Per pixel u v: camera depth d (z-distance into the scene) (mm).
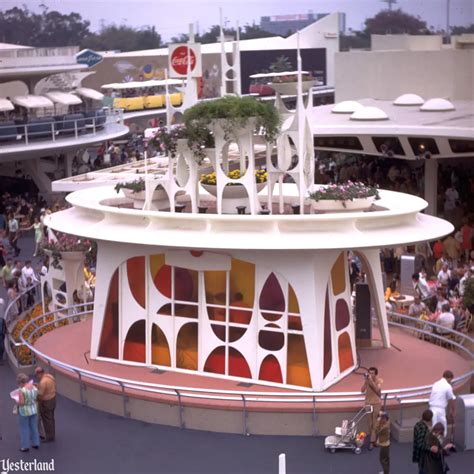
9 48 38719
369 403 14750
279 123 16875
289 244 15375
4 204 36406
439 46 44250
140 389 16219
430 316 20109
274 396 15719
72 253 20953
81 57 43656
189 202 19531
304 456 14422
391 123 30062
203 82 56125
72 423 16062
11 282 25312
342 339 16938
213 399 15414
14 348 19875
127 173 26656
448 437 14836
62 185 25875
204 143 17281
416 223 17078
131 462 14312
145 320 17438
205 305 16781
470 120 29969
